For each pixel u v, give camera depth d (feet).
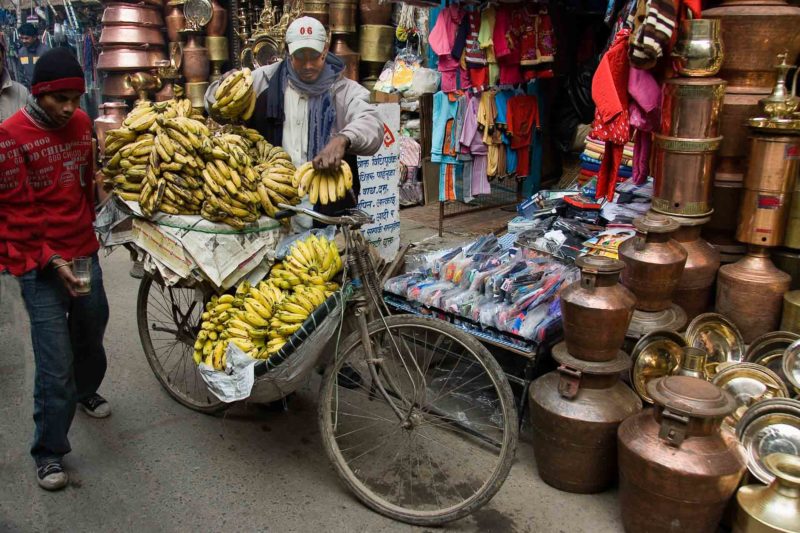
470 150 19.97
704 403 7.75
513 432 8.54
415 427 9.48
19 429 11.51
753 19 10.55
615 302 8.91
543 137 22.72
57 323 9.53
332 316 9.05
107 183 10.67
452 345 12.69
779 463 7.75
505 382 8.59
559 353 9.61
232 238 9.95
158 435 11.36
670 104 10.87
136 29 28.73
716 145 10.62
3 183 8.95
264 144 11.43
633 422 8.58
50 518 9.27
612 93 12.10
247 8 28.50
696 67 10.56
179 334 12.21
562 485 9.72
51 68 8.69
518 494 9.71
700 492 7.79
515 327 10.55
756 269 10.78
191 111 11.09
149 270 10.50
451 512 8.87
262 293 10.03
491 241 13.42
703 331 10.84
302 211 9.48
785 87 10.69
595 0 20.13
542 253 12.90
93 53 33.86
